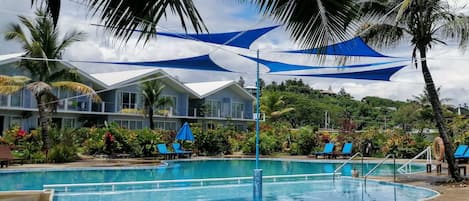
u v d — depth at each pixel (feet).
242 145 96.07
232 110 139.64
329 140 93.66
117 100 112.88
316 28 13.55
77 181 49.73
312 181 50.78
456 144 80.84
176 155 83.51
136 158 78.69
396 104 241.76
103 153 79.05
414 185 43.78
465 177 47.14
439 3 40.88
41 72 73.36
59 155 67.46
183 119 129.49
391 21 40.91
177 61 36.55
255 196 39.17
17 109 95.71
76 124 108.06
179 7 12.73
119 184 43.60
